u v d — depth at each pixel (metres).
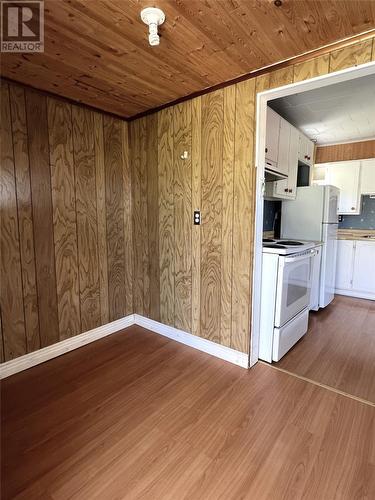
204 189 2.30
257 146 1.98
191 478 1.29
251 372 2.14
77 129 2.39
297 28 1.45
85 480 1.28
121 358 2.35
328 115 3.11
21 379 2.05
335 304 3.71
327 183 4.26
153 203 2.71
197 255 2.42
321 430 1.57
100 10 1.30
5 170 1.96
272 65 1.81
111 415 1.69
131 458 1.39
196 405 1.78
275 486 1.25
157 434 1.54
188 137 2.35
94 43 1.56
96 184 2.59
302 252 2.53
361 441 1.49
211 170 2.23
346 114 3.07
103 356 2.39
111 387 1.96
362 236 4.14
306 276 2.69
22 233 2.09
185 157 2.39
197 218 2.37
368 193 3.96
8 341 2.08
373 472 1.31
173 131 2.45
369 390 1.92
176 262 2.59
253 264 2.10
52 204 2.26
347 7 1.29
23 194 2.07
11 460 1.38
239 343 2.22
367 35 1.48
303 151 3.59
